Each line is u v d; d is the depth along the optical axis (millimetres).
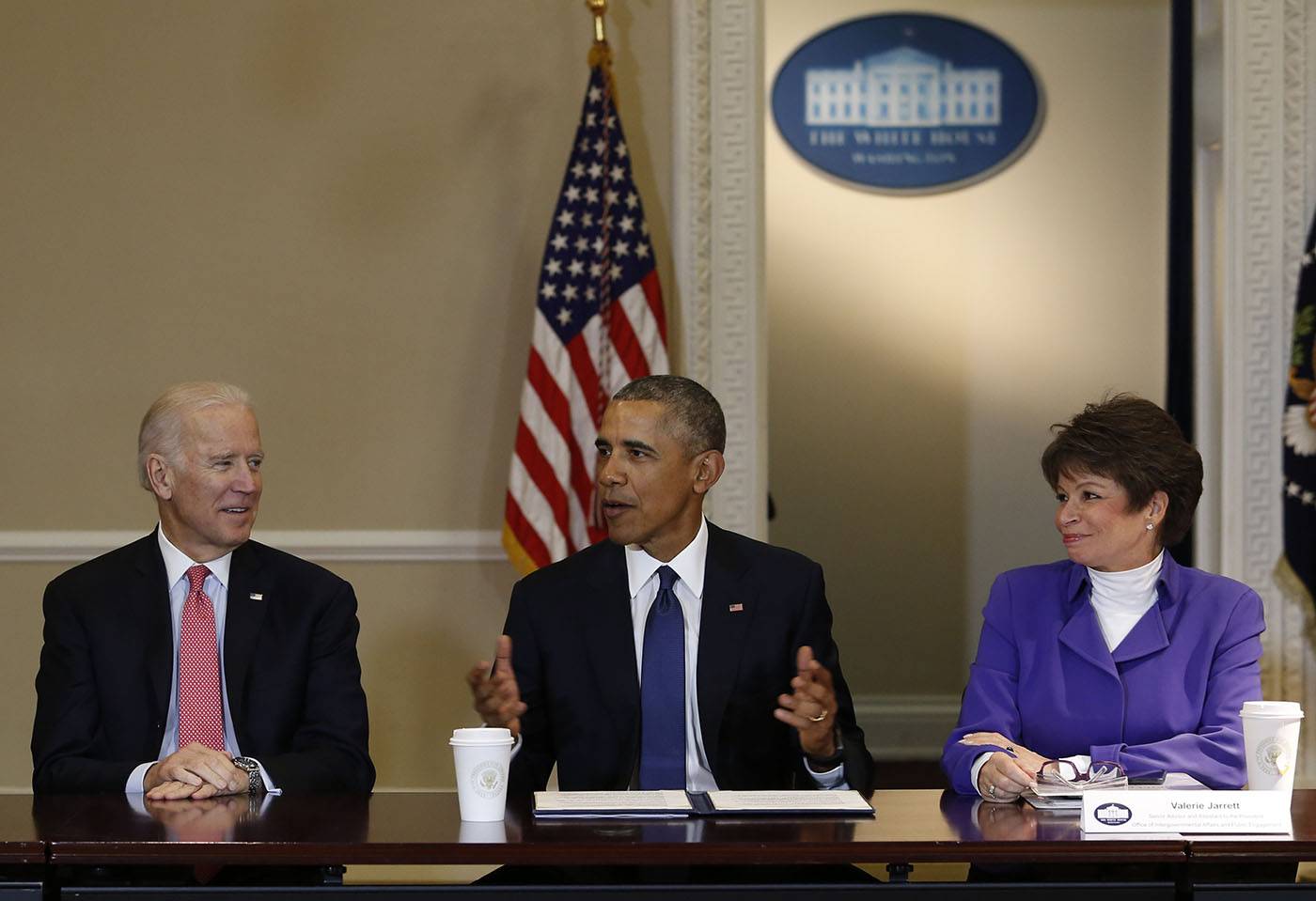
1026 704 3166
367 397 5516
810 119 8016
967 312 8047
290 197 5512
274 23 5520
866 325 8070
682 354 5512
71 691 3195
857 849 2289
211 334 5496
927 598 8062
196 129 5500
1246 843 2314
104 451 5473
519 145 5531
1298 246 5543
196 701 3240
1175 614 3154
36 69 5480
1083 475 3125
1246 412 5547
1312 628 5402
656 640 3266
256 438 3312
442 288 5520
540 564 5102
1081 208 8000
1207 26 6105
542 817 2514
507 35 5543
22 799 2764
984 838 2332
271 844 2279
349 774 3188
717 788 3193
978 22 7996
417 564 5520
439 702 5512
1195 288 6516
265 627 3309
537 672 3307
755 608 3283
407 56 5535
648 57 5559
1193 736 2906
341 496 5500
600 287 5203
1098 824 2377
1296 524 5336
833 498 8070
